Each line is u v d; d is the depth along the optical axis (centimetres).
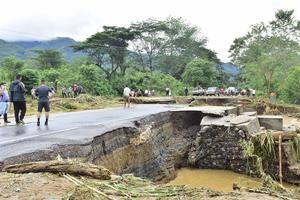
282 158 2005
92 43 6381
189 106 3309
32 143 1147
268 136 2052
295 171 1939
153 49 8119
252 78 5872
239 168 2134
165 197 700
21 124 1655
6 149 1042
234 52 6600
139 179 840
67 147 1133
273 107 4119
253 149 2041
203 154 2244
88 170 798
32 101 3003
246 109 3909
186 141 2456
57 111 2659
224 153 2195
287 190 1080
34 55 8706
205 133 2256
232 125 2188
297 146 2047
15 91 1628
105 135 1426
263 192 793
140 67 7925
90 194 659
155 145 2069
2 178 751
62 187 706
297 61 5625
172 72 8350
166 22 8456
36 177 761
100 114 2306
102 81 5175
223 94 5531
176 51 8494
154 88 5709
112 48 6488
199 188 793
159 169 1980
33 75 3884
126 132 1655
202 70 7081
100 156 1353
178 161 2297
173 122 2603
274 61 5503
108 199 657
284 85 5206
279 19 6144
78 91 4019
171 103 4112
